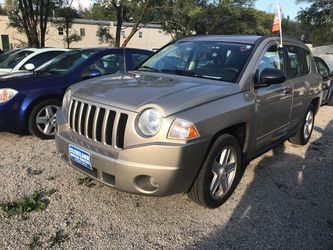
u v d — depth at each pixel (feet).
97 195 12.65
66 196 12.51
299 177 15.07
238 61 13.35
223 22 90.74
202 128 10.37
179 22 81.87
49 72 20.58
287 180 14.71
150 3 69.56
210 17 87.30
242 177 14.73
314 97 18.85
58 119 12.80
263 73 12.99
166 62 15.12
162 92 11.03
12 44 108.27
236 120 11.66
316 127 24.27
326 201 13.00
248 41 14.44
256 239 10.48
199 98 10.81
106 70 21.38
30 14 62.59
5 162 15.46
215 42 14.99
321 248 10.15
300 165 16.49
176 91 11.12
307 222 11.48
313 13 96.53
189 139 10.07
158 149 9.85
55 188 13.06
